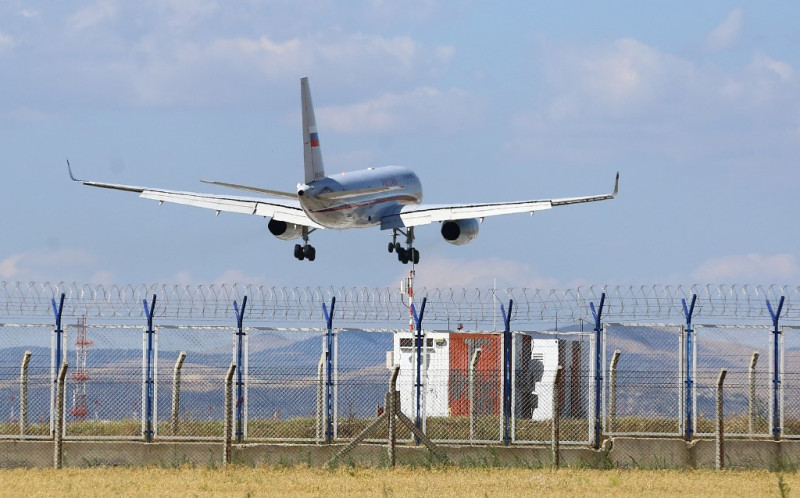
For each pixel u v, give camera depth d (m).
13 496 81.31
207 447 106.25
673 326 110.50
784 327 108.62
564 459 105.81
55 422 108.62
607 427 119.88
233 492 84.50
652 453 106.62
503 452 105.88
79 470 98.88
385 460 105.06
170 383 118.19
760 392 121.19
